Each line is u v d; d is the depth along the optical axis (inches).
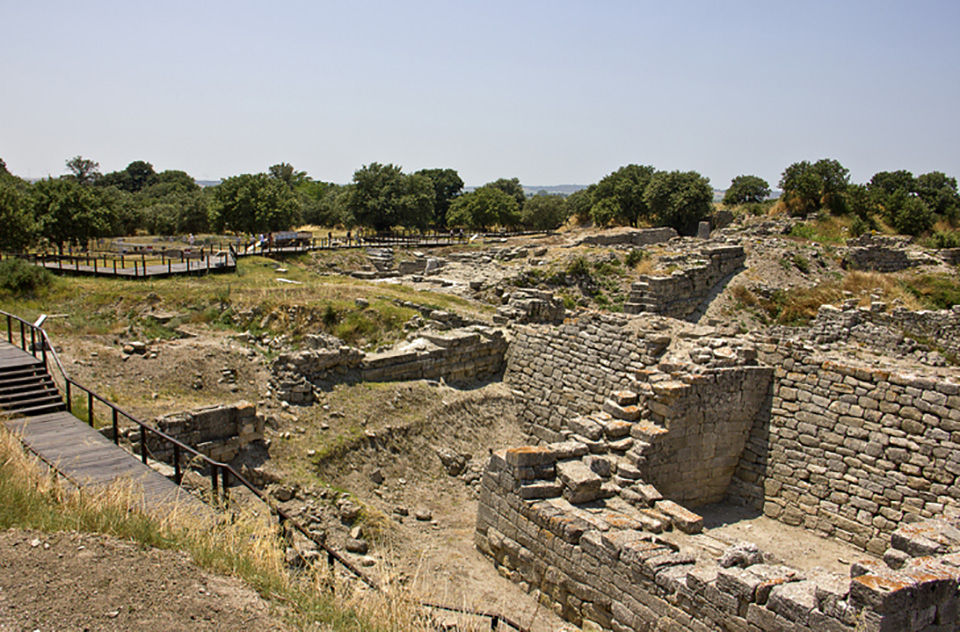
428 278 1555.1
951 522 470.9
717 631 383.6
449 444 772.0
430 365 881.5
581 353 847.7
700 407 645.3
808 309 1482.5
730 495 687.1
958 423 546.9
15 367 672.4
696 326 822.5
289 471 611.2
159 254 1905.8
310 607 317.4
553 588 502.6
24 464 406.0
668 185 3122.5
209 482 565.6
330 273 1726.1
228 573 330.0
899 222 2541.8
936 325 1189.1
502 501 561.3
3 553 297.0
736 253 1670.8
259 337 1048.8
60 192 1966.0
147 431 575.8
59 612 262.4
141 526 344.8
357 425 719.7
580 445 589.9
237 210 2404.0
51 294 1165.7
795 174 2753.4
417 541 585.3
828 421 627.5
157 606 283.1
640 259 1672.0
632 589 437.4
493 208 3646.7
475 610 434.0
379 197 3058.6
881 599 315.9
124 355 814.5
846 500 605.9
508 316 1045.8
